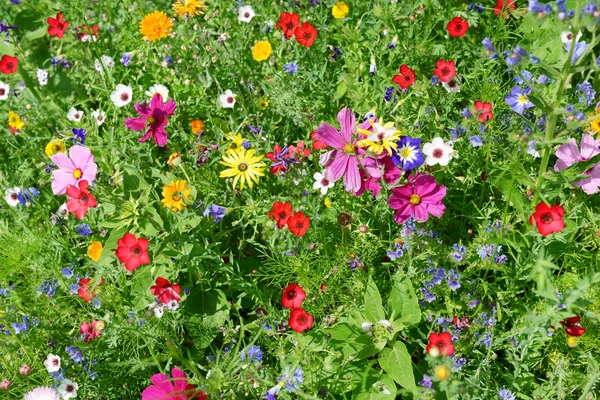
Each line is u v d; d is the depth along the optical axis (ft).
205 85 3.47
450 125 3.07
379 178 2.73
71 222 3.21
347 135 2.77
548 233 2.34
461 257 2.68
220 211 2.91
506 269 2.74
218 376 2.34
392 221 2.99
